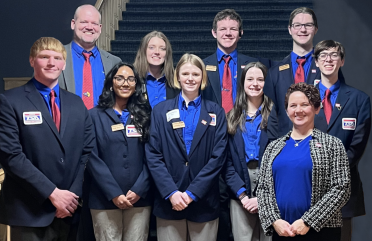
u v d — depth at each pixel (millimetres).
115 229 2732
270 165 2301
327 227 2152
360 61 4148
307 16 3119
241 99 2914
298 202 2178
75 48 3254
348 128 2803
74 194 2484
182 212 2693
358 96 2857
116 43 5219
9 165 2371
